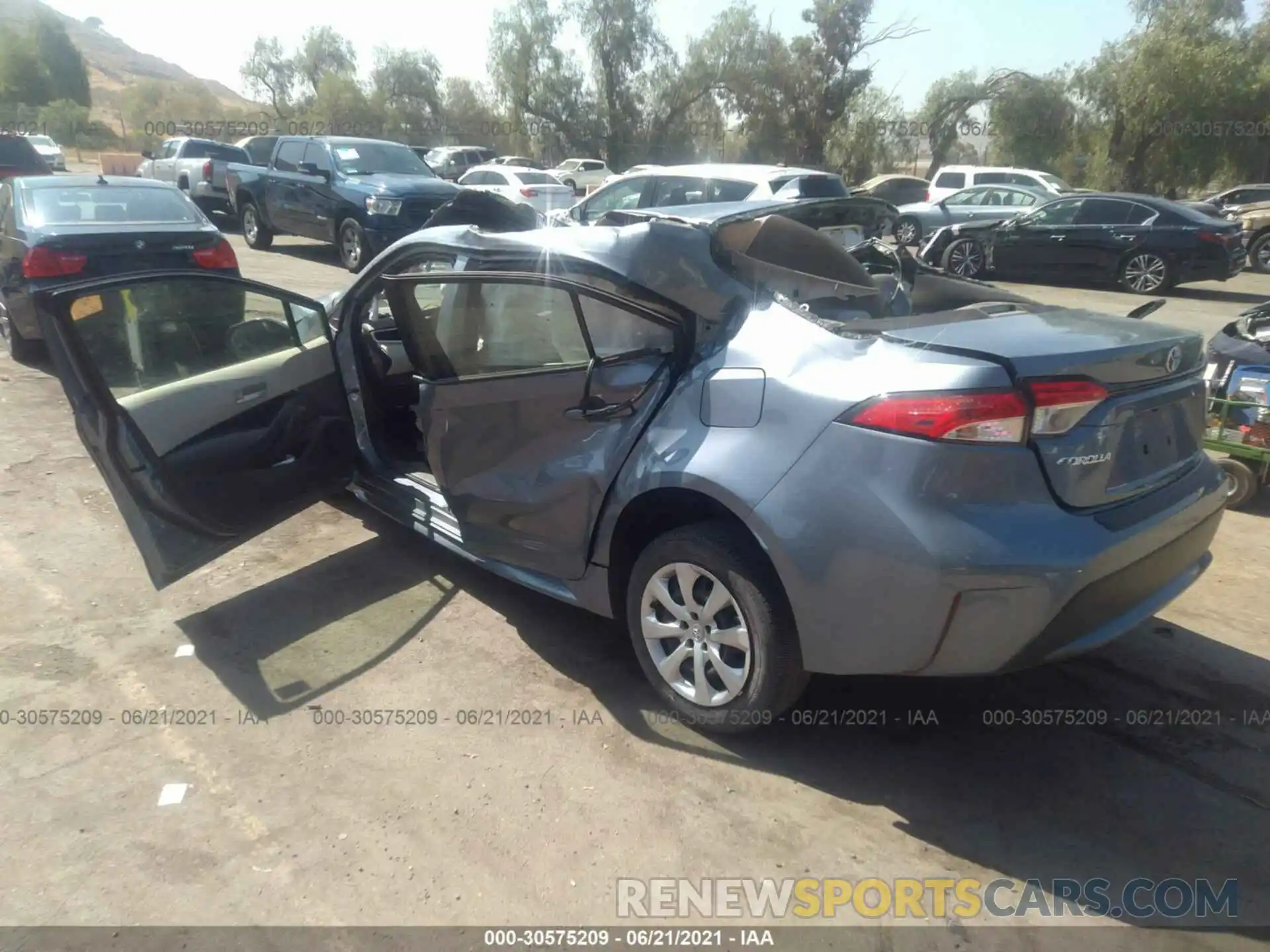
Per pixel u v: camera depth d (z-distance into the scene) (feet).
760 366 9.48
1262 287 50.37
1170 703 11.05
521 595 13.47
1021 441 8.43
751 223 11.78
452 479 12.51
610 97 140.15
